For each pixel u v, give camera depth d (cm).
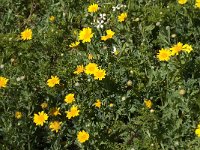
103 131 93
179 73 93
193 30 104
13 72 107
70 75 104
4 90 99
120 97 96
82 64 106
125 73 100
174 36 102
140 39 108
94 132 92
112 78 99
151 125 88
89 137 91
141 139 90
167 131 87
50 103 100
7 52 114
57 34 115
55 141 95
